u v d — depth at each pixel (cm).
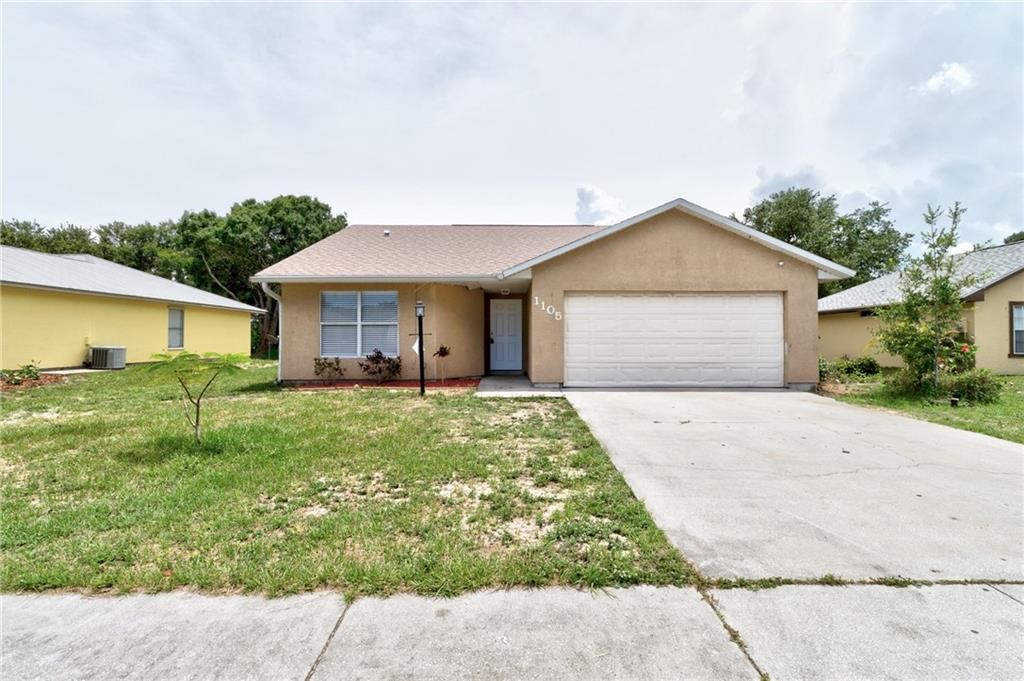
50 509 348
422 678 183
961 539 296
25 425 638
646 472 432
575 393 920
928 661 190
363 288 1109
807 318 984
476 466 439
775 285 987
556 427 609
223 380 1186
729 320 1000
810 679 181
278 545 287
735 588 242
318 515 335
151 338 1644
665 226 990
